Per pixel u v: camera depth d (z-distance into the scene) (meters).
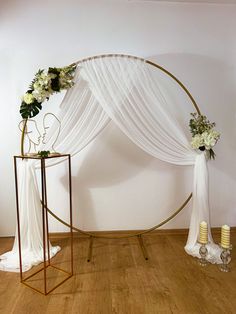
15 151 2.57
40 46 2.51
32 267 2.12
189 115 2.65
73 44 2.53
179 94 2.63
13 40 2.49
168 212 2.77
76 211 2.71
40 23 2.49
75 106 2.10
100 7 2.52
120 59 2.10
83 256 2.31
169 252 2.38
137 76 2.10
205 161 2.29
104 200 2.72
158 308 1.62
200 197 2.30
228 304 1.66
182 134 2.25
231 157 2.75
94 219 2.73
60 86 1.97
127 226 2.76
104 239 2.69
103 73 2.07
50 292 1.78
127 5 2.53
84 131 2.17
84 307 1.63
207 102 2.66
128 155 2.68
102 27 2.53
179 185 2.74
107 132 2.64
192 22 2.59
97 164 2.67
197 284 1.88
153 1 2.54
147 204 2.75
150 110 2.15
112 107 2.06
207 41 2.61
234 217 2.80
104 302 1.68
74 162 2.66
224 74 2.65
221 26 2.61
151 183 2.73
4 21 2.47
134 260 2.24
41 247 2.28
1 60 2.49
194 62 2.62
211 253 2.25
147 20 2.55
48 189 2.66
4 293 1.78
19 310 1.61
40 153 1.86
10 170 2.60
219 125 2.70
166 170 2.72
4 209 2.65
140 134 2.17
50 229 2.71
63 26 2.51
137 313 1.58
